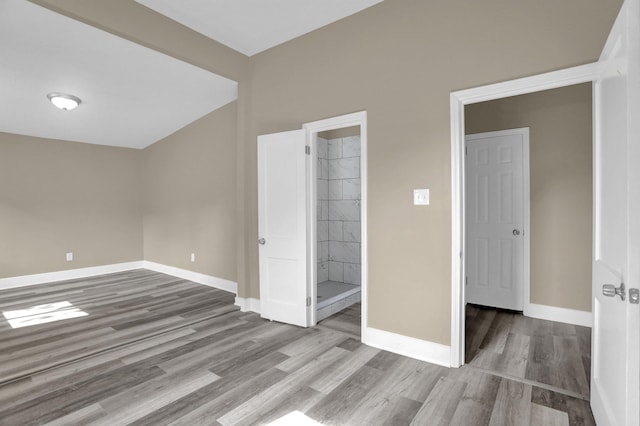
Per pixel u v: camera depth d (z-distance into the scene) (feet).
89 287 16.48
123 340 9.93
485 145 12.60
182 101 15.07
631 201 4.09
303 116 11.02
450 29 8.13
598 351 5.85
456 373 7.86
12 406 6.67
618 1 6.34
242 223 12.82
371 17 9.41
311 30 10.75
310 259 10.99
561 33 6.86
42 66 11.30
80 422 6.17
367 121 9.50
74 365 8.38
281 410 6.49
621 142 4.63
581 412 6.35
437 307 8.40
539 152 11.46
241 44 11.68
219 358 8.71
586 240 10.69
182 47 10.42
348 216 16.67
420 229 8.63
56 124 16.07
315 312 11.23
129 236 20.76
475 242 12.93
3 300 14.21
